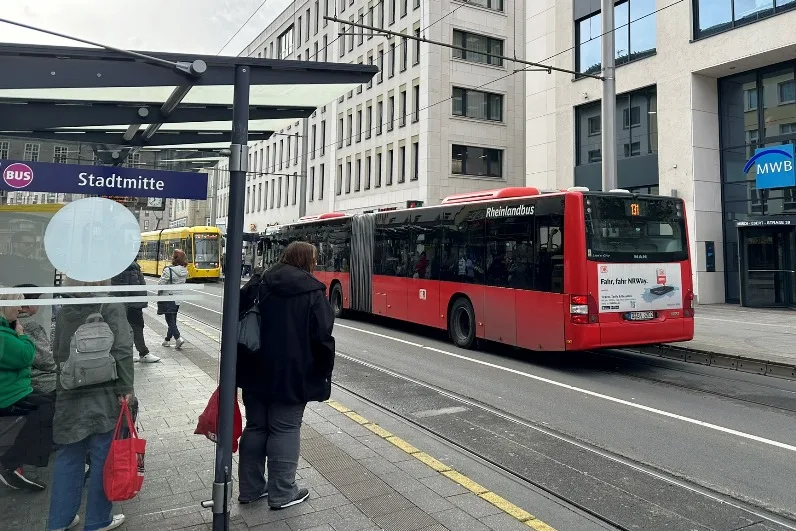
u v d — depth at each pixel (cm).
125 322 342
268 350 386
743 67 1969
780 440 582
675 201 964
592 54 2342
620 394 775
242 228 344
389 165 3616
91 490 336
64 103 427
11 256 307
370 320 1633
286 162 5119
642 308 916
